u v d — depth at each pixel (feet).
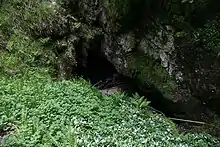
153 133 28.91
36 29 39.22
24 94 28.09
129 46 40.65
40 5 40.55
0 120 23.63
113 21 39.96
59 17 40.27
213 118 37.04
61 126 24.27
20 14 39.86
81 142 22.84
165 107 40.09
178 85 37.88
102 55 45.24
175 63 37.32
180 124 38.63
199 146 29.50
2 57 35.78
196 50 34.99
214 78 35.17
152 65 39.52
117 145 23.94
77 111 26.94
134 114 31.86
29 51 37.17
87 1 41.78
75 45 41.32
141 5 37.37
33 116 24.73
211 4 31.42
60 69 38.01
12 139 21.47
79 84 34.12
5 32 38.47
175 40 35.99
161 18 36.29
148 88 40.65
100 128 25.76
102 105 30.58
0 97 26.91
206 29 33.06
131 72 41.83
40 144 21.52
